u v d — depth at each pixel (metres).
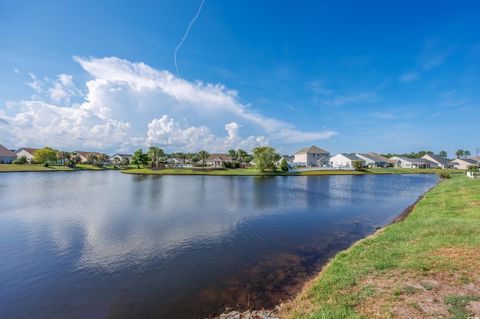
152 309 7.01
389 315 4.73
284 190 33.81
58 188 34.94
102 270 9.53
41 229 15.00
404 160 102.69
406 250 8.18
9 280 8.82
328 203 23.80
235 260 10.34
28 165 80.31
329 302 5.71
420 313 4.71
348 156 96.25
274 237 13.44
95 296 7.75
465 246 7.83
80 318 6.76
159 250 11.58
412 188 36.53
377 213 19.47
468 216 12.84
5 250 11.61
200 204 23.20
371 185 40.69
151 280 8.69
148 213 19.38
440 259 7.00
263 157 64.06
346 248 11.52
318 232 14.34
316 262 9.93
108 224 16.11
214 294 7.68
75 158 97.81
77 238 13.32
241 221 16.94
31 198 26.38
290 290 7.66
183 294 7.74
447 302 4.97
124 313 6.89
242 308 6.82
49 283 8.59
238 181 47.38
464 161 103.56
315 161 96.50
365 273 6.86
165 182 45.06
